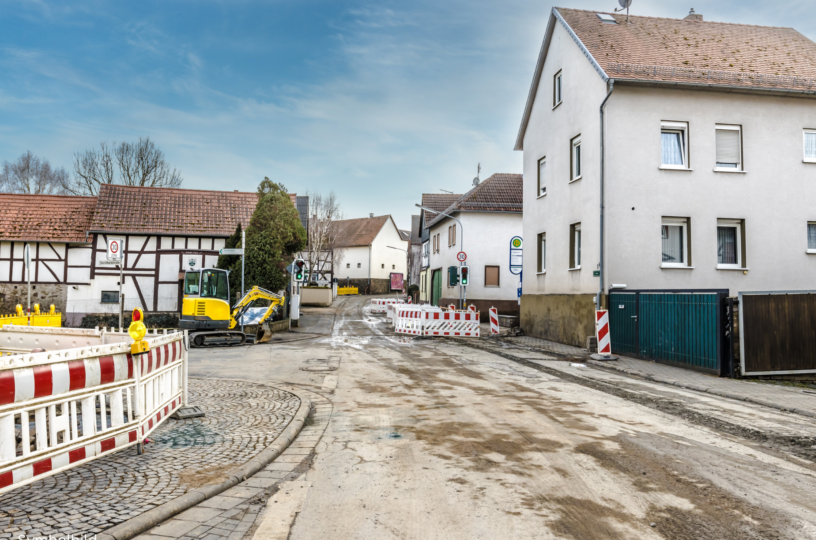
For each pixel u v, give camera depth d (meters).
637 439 6.42
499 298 33.69
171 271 28.31
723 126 17.69
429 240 43.44
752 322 11.83
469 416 7.63
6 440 4.02
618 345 16.09
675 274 17.08
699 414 8.03
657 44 19.19
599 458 5.61
